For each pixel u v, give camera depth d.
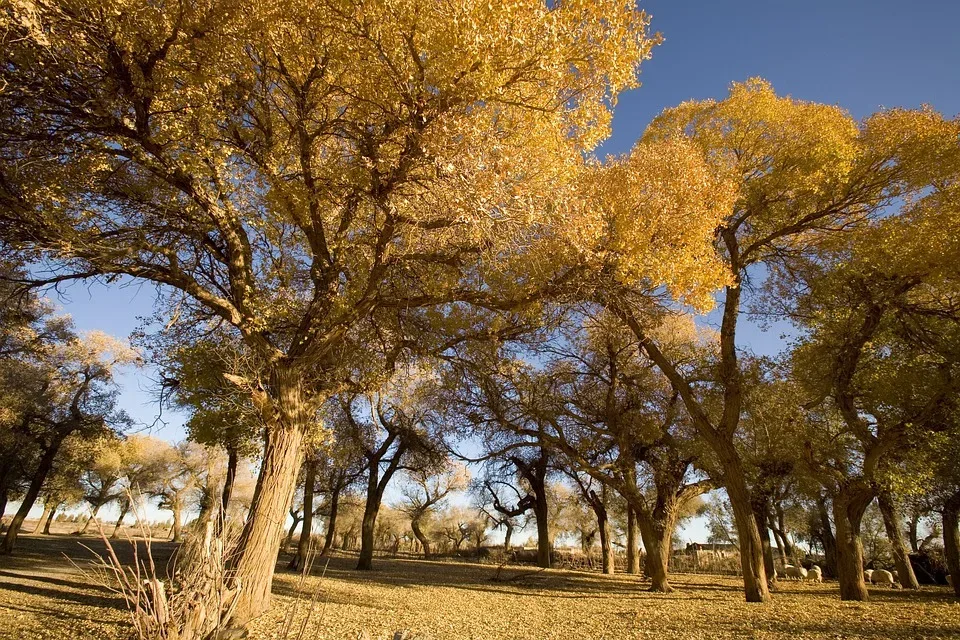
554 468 29.78
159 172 8.67
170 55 7.78
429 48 7.34
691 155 10.77
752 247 15.63
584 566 43.38
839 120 13.62
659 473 20.78
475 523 59.91
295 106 8.78
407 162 8.38
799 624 10.34
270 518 8.98
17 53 6.97
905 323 14.00
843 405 15.12
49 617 8.96
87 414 25.05
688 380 17.19
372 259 10.23
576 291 10.94
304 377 10.35
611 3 7.79
